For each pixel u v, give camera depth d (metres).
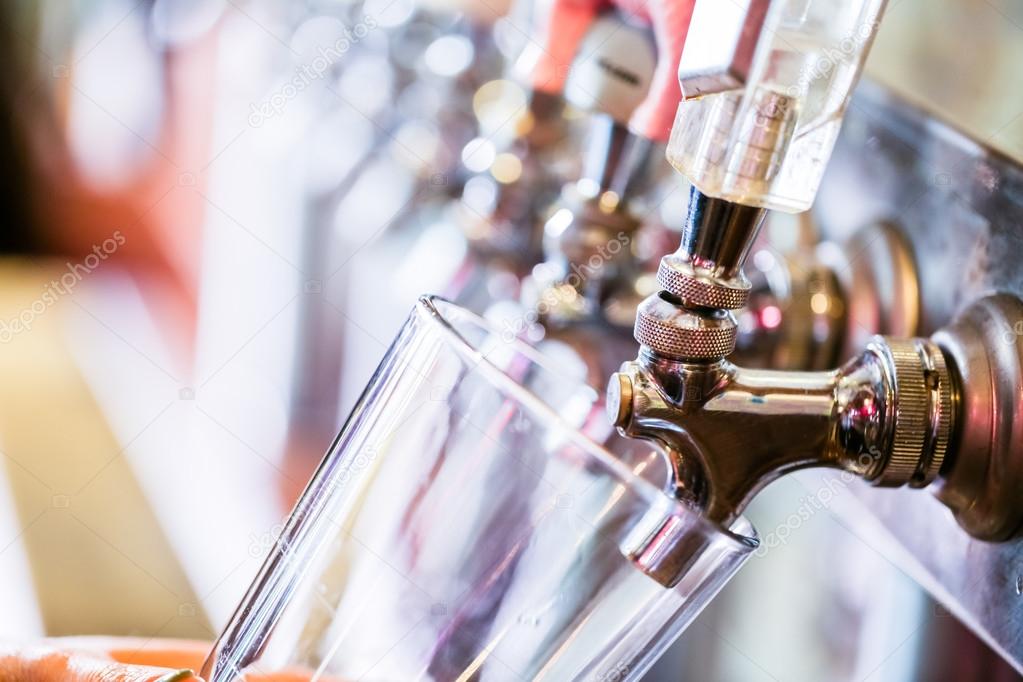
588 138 0.67
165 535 1.04
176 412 1.25
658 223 0.60
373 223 0.97
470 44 0.86
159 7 1.66
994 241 0.43
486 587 0.40
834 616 0.54
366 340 0.98
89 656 0.49
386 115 0.95
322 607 0.42
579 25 0.52
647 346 0.40
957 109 0.45
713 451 0.41
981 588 0.44
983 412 0.41
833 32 0.38
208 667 0.45
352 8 0.99
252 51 1.24
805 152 0.38
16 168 1.89
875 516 0.51
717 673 0.60
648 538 0.39
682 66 0.39
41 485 1.10
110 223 1.83
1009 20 0.43
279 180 1.15
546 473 0.40
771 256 0.55
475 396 0.40
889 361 0.41
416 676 0.41
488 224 0.70
